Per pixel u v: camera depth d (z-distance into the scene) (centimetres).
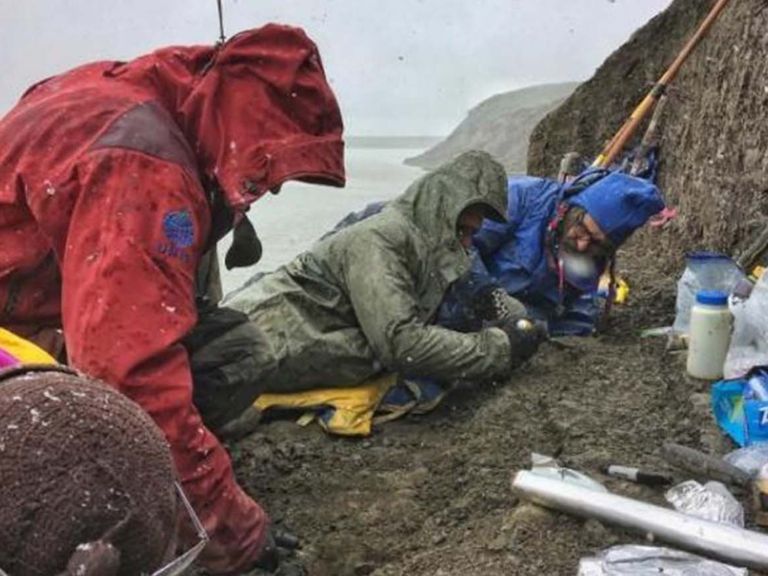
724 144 607
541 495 277
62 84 240
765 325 335
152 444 119
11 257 225
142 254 209
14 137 224
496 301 419
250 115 234
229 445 379
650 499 286
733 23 648
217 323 302
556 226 451
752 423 308
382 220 387
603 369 413
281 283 394
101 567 108
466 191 391
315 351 385
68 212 214
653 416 354
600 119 1041
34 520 109
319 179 240
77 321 207
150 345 206
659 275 634
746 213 538
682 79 770
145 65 240
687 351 409
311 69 241
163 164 217
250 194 231
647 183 442
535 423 365
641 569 234
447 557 268
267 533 246
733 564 246
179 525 140
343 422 384
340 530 314
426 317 394
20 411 112
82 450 112
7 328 231
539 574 250
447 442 375
